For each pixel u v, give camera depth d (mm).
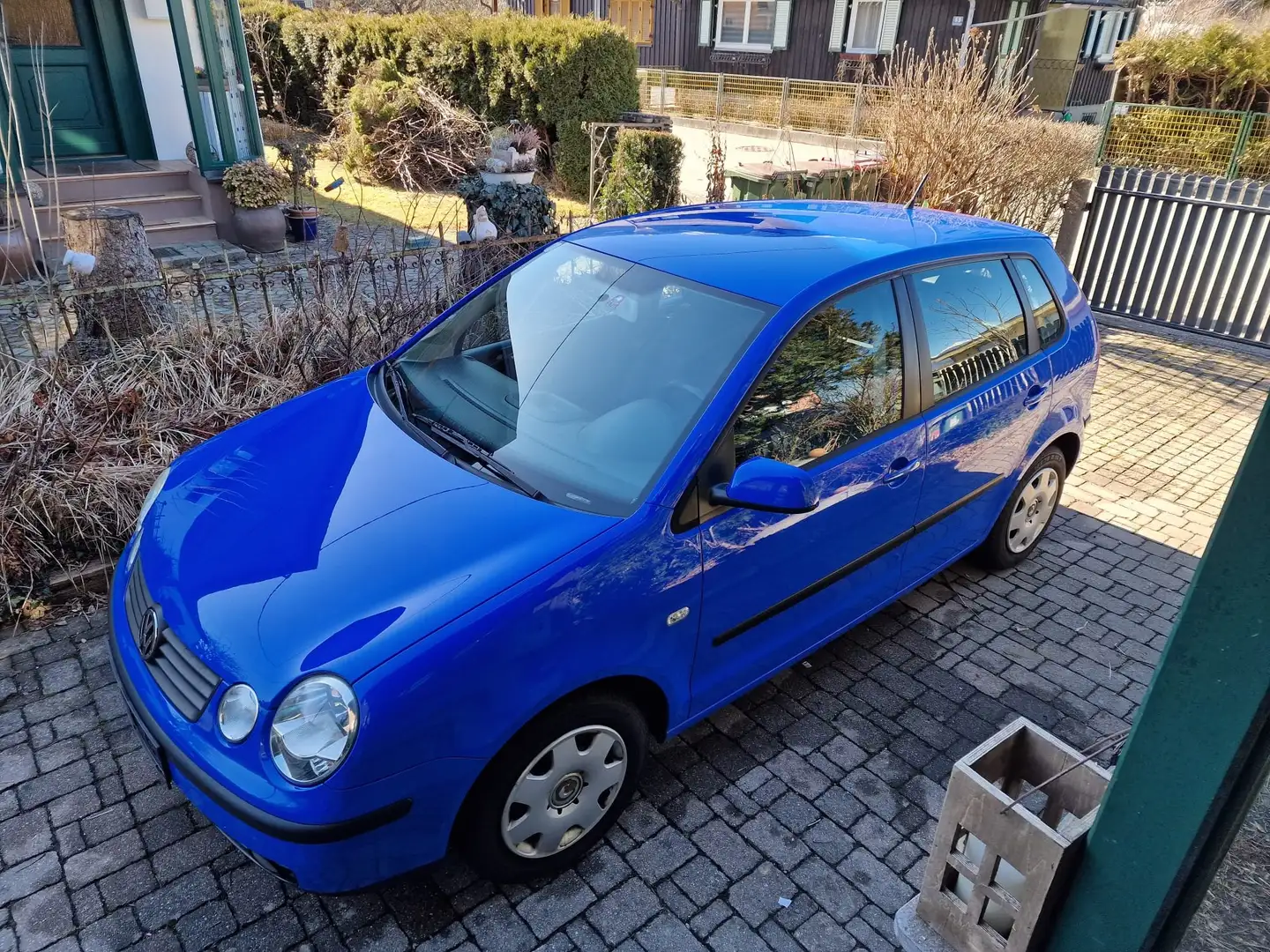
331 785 2232
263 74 17953
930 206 9133
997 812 1994
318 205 12172
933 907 2236
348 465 3043
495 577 2479
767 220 3998
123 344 5344
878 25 20438
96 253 5938
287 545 2707
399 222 11344
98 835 2951
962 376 3723
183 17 8984
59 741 3330
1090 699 3768
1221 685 1598
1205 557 1566
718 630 2980
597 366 3199
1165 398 7035
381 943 2621
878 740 3482
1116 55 17828
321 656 2324
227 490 3041
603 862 2908
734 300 3184
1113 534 5082
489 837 2576
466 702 2338
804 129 17188
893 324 3439
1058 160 9508
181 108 10375
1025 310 4125
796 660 3434
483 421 3170
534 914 2723
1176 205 8258
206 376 5105
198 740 2410
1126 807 1795
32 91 9453
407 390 3482
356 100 13633
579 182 13945
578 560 2545
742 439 2906
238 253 9445
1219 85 16609
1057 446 4566
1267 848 2400
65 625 3959
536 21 13883
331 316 5605
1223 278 8188
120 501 4266
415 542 2631
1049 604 4418
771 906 2785
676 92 19672
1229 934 2186
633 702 2859
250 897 2750
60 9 9438
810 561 3221
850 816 3129
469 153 13570
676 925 2711
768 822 3090
